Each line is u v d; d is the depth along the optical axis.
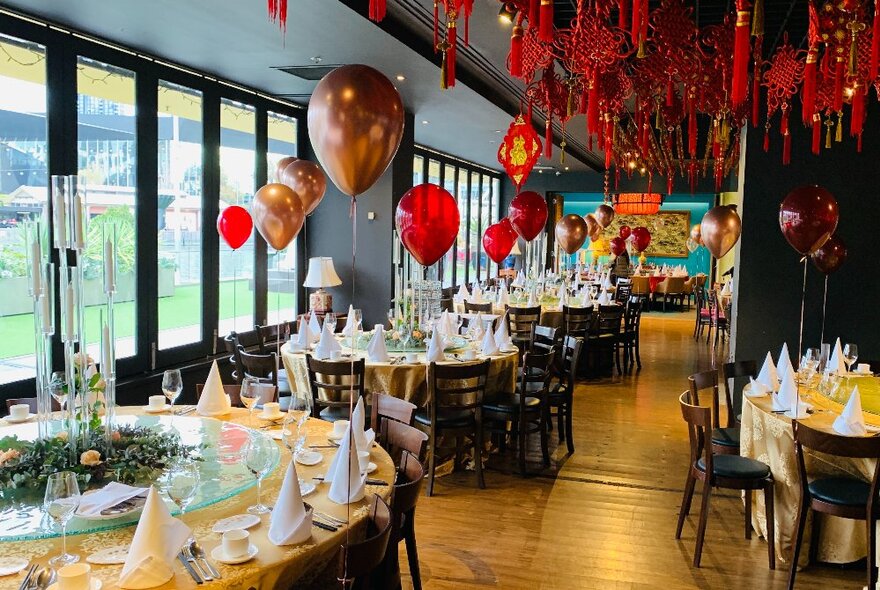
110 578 1.90
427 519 4.43
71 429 2.71
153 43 5.66
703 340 12.80
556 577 3.69
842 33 3.81
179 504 2.20
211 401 3.61
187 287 6.79
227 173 7.31
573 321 9.16
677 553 4.01
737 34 2.72
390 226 8.88
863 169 6.27
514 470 5.42
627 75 6.25
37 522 2.22
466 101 8.23
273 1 2.97
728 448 4.49
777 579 3.73
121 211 5.93
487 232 6.57
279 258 8.52
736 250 7.00
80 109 5.44
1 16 4.76
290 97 7.98
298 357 5.42
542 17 2.58
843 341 6.40
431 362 4.85
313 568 2.14
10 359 4.94
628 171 12.04
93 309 5.71
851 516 3.42
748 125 6.50
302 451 2.96
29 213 5.05
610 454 5.86
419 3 5.29
